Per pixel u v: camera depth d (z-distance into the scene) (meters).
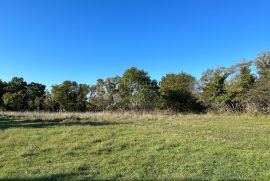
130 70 47.88
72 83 54.50
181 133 16.97
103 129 18.23
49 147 13.53
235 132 17.80
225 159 11.41
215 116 28.52
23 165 10.98
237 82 38.69
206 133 17.22
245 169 10.20
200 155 11.98
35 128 18.61
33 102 56.09
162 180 9.23
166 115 28.75
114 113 29.16
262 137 16.09
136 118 25.00
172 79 46.28
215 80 41.28
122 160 11.51
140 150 13.02
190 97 44.22
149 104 41.75
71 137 15.76
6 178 9.54
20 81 63.19
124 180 9.30
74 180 9.30
